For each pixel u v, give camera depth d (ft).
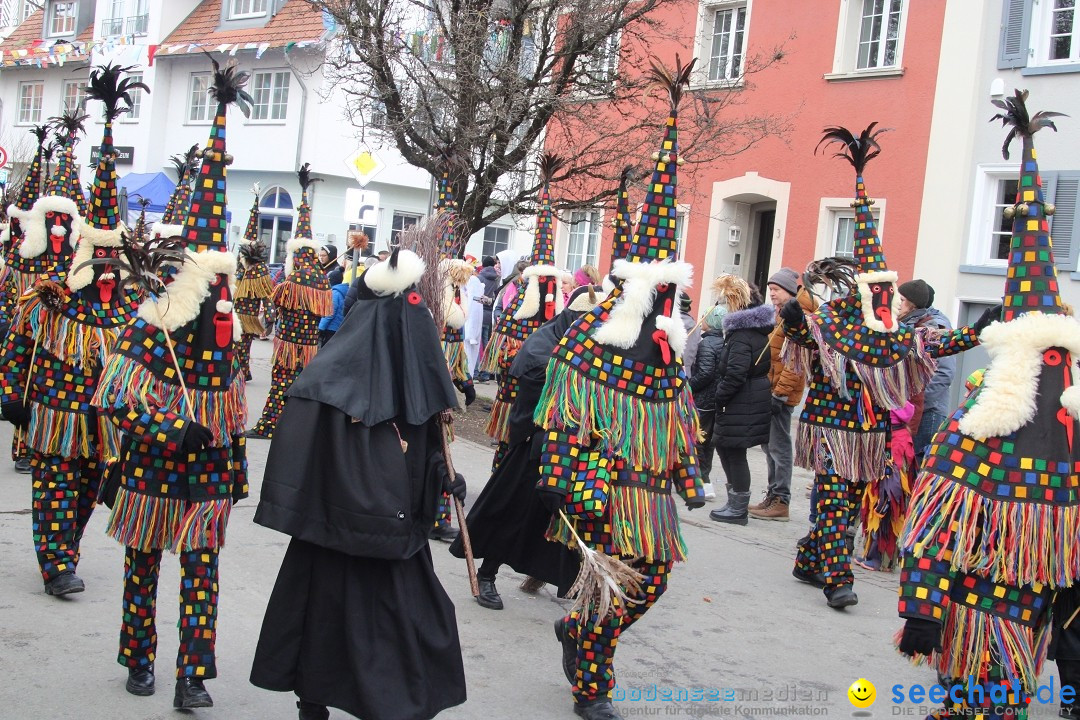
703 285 54.95
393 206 86.17
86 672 14.30
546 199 26.12
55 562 17.13
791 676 16.53
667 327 13.32
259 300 37.22
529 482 18.15
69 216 19.67
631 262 13.57
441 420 12.44
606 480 13.26
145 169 93.86
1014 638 11.00
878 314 20.15
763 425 27.48
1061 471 10.89
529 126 38.73
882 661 17.61
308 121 82.28
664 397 13.53
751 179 53.01
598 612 13.21
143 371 12.62
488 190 37.65
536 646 17.07
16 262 24.29
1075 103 42.80
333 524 11.17
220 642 15.84
